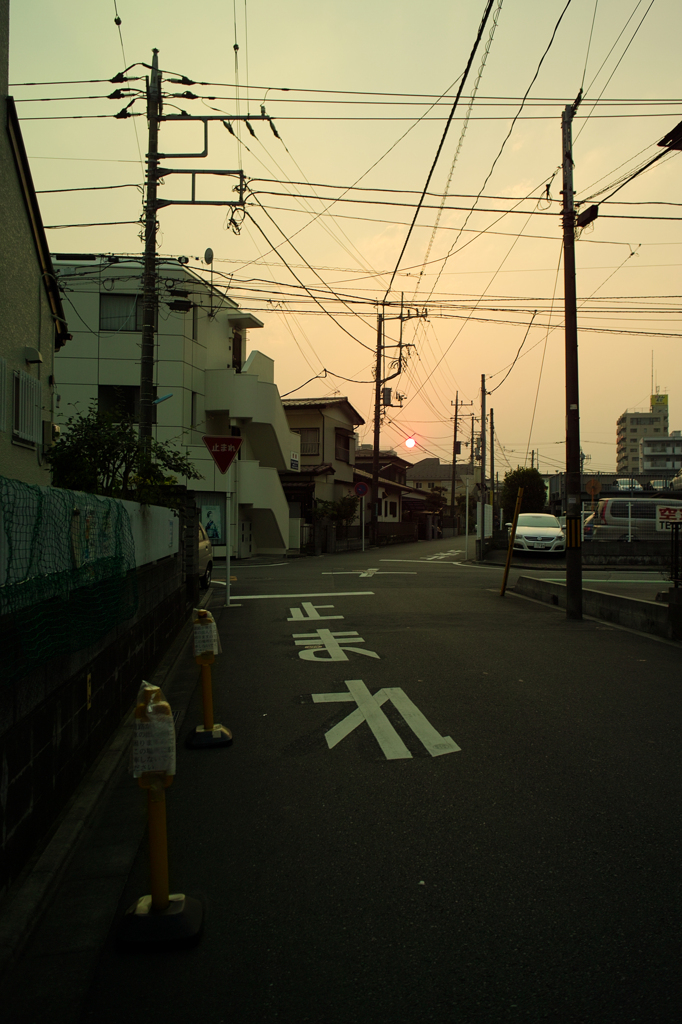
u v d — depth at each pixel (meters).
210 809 4.34
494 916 3.10
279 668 8.23
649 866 3.54
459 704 6.55
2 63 8.16
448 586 17.12
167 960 2.84
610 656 8.73
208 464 26.42
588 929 2.99
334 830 4.00
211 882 3.45
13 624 3.23
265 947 2.91
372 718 6.14
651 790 4.52
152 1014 2.53
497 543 30.28
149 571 7.56
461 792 4.51
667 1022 2.44
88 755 4.84
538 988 2.62
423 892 3.32
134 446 7.94
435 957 2.82
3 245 8.30
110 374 24.72
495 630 10.66
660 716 6.16
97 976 2.75
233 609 13.25
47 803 3.89
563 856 3.65
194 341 26.23
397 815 4.18
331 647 9.35
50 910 3.27
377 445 37.81
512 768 4.93
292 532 32.59
